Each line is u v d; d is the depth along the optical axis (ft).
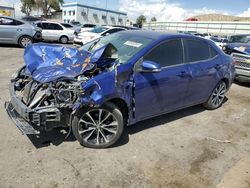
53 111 10.61
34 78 11.02
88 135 11.82
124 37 14.76
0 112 15.06
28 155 11.09
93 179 10.02
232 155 12.78
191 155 12.37
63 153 11.44
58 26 57.06
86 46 16.11
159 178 10.48
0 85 20.21
